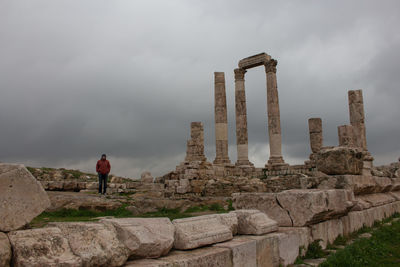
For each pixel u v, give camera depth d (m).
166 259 4.65
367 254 8.34
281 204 8.23
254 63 32.53
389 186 16.45
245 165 31.42
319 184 11.41
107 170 19.28
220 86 32.34
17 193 4.17
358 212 11.62
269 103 31.39
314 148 28.53
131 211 14.71
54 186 21.70
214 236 5.71
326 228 8.95
